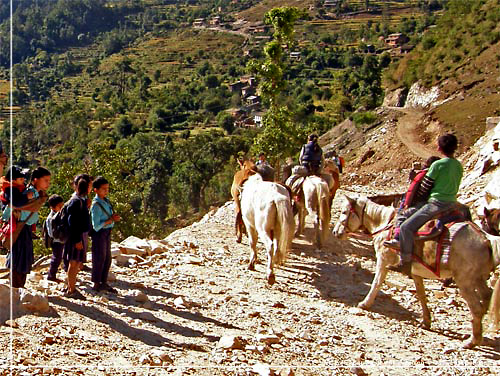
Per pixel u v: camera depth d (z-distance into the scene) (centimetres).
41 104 15225
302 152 1612
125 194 3806
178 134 12450
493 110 5400
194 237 1659
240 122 13050
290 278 1324
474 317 959
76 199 973
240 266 1366
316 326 1019
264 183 1279
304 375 791
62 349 761
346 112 11012
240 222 1600
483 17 9088
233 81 17138
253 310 1055
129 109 14900
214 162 8450
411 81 9125
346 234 1153
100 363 738
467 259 939
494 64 7706
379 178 3984
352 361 873
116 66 19712
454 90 7594
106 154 3788
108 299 1017
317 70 16800
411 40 17662
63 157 9406
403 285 1317
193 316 987
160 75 18388
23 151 10081
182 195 7969
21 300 870
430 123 5525
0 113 13050
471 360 923
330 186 1616
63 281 1086
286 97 12800
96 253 1038
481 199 1878
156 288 1131
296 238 1672
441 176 966
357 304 1187
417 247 981
